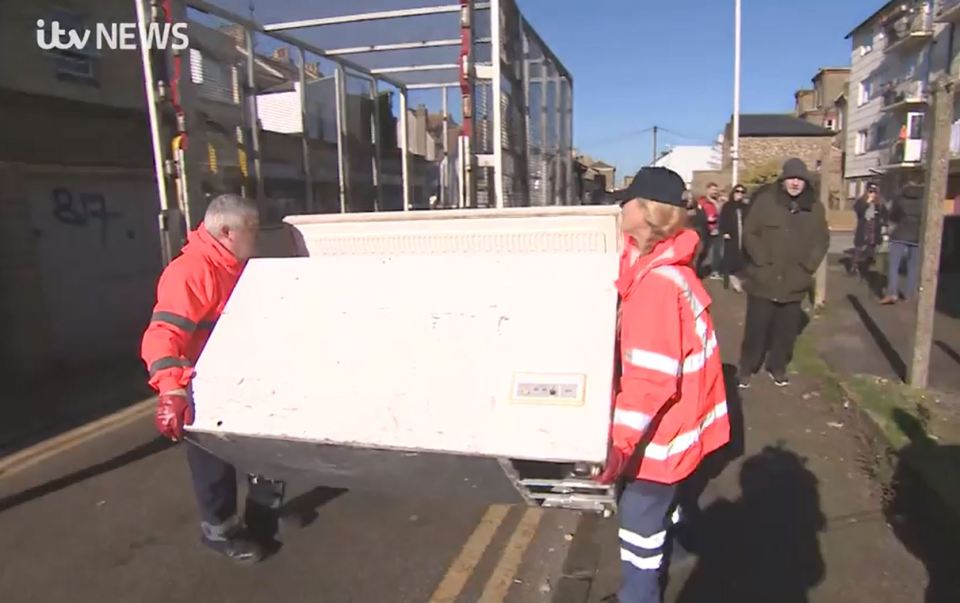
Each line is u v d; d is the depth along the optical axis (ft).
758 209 18.30
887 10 118.01
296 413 7.53
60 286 24.23
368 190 30.25
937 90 16.12
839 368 19.80
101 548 11.80
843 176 144.66
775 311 18.62
